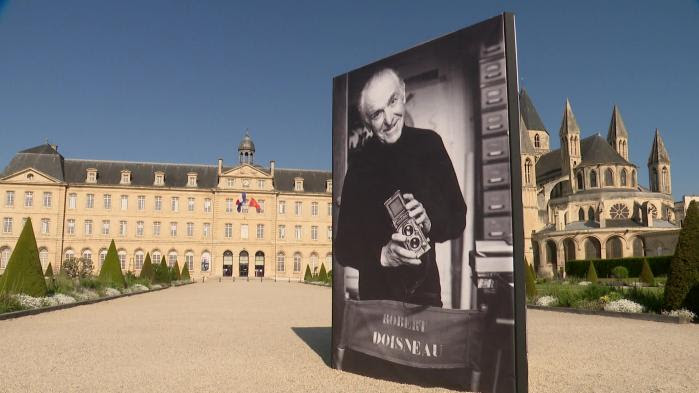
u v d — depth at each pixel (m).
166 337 14.63
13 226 82.62
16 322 17.95
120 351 12.20
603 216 73.38
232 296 35.56
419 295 9.55
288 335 15.22
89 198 86.94
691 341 13.71
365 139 10.96
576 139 95.44
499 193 8.54
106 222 87.00
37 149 88.00
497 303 8.41
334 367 10.84
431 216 9.51
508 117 8.51
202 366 10.53
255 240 91.25
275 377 9.68
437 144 9.52
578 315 21.27
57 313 21.58
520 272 8.23
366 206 10.80
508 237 8.34
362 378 9.89
